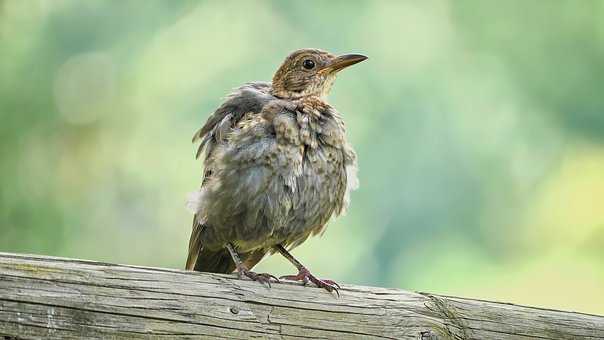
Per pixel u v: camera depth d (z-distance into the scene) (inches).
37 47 468.4
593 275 552.7
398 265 601.6
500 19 600.7
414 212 605.0
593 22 587.5
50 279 191.0
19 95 429.7
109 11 532.1
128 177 494.9
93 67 512.7
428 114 605.0
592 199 572.4
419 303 224.5
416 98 606.2
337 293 218.1
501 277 568.7
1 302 186.2
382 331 219.0
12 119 422.6
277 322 210.2
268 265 587.8
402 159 606.5
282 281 215.6
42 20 490.3
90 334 192.5
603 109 585.9
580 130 588.4
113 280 196.4
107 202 478.0
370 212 606.2
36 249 411.5
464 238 598.5
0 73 427.8
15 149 418.9
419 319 222.7
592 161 580.1
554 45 593.3
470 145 601.3
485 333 228.4
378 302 221.0
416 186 605.3
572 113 590.2
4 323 186.1
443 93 603.5
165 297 200.4
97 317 193.6
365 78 605.0
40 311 189.0
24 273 189.2
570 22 590.6
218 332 203.9
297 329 211.8
